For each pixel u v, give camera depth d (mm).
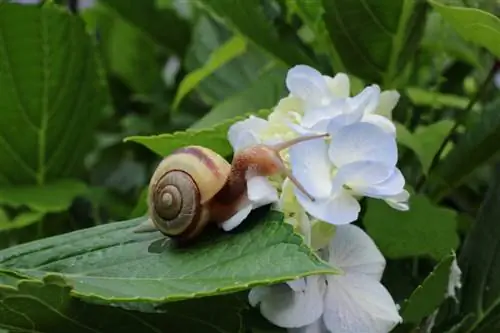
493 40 318
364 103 291
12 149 412
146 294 261
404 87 369
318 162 279
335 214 274
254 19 383
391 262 350
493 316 325
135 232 295
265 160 274
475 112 400
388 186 277
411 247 338
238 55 455
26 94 402
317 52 391
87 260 289
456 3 347
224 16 389
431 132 355
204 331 288
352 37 351
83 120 426
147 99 536
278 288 285
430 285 307
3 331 295
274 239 268
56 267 290
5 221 424
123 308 283
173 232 280
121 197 465
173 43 524
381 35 348
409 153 372
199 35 471
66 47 401
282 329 302
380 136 279
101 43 551
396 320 287
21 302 277
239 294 300
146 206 354
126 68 555
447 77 440
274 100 379
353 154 280
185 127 496
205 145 325
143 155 522
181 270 273
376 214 332
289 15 385
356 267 294
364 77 359
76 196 422
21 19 386
